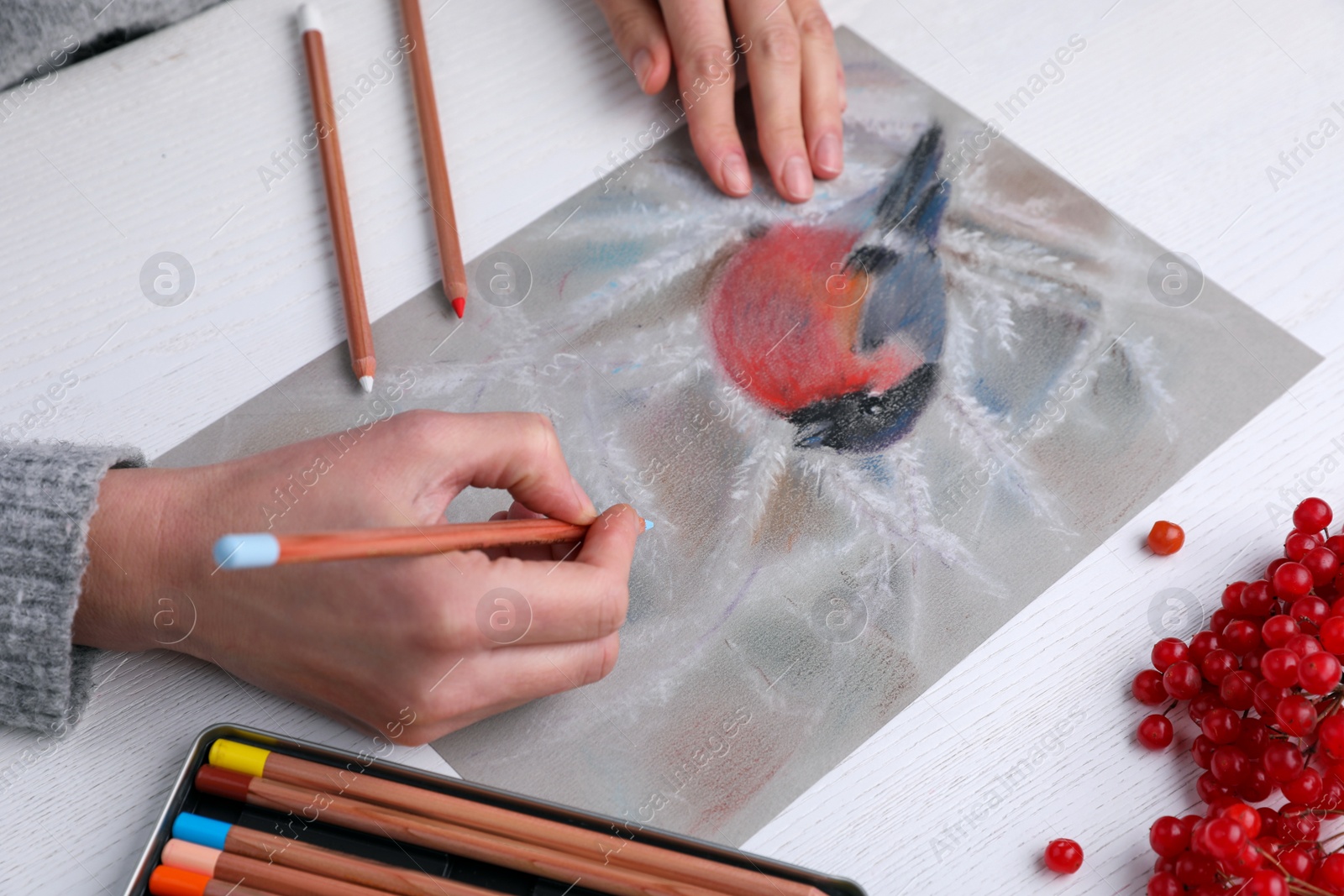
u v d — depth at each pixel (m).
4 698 0.68
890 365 0.84
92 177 0.93
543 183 0.94
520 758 0.70
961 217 0.92
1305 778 0.63
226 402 0.83
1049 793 0.69
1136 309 0.87
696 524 0.78
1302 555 0.70
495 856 0.63
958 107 0.98
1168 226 0.91
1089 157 0.95
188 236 0.90
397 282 0.89
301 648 0.68
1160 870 0.65
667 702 0.72
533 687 0.69
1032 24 1.03
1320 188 0.93
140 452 0.74
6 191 0.93
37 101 0.97
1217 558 0.77
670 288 0.88
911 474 0.80
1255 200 0.92
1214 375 0.84
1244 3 1.03
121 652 0.73
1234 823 0.59
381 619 0.66
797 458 0.81
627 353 0.85
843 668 0.73
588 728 0.71
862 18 1.03
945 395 0.83
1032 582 0.76
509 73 1.00
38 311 0.87
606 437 0.81
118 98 0.97
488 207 0.93
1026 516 0.78
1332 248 0.90
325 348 0.85
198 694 0.72
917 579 0.76
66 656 0.67
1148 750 0.71
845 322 0.86
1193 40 1.02
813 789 0.69
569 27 1.02
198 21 1.01
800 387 0.84
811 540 0.77
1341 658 0.65
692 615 0.75
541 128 0.97
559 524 0.70
